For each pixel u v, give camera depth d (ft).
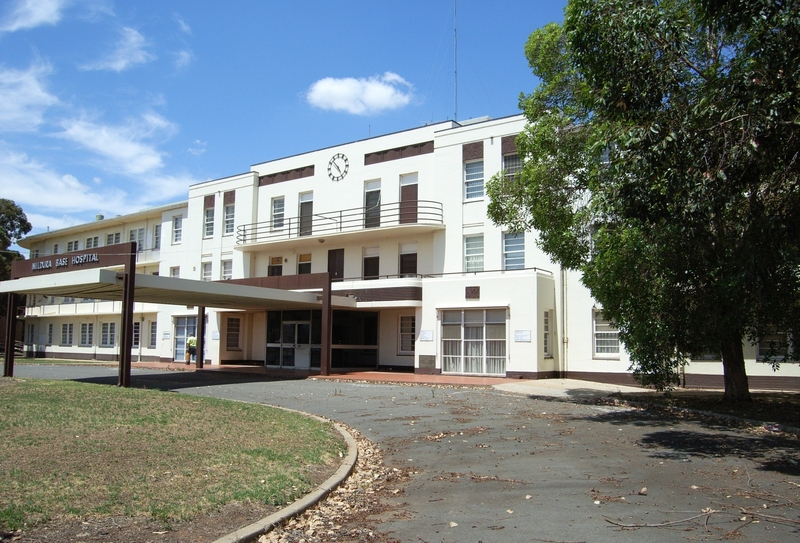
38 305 163.02
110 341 140.87
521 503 23.15
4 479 21.83
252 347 112.98
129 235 140.26
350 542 19.27
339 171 103.40
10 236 169.89
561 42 55.16
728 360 52.03
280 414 42.19
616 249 46.01
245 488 23.03
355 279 98.37
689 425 42.24
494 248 86.02
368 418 45.85
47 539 17.12
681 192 31.32
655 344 46.24
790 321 44.16
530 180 55.88
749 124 29.81
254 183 114.11
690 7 41.52
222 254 117.70
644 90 34.30
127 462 25.27
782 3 28.71
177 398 46.37
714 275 41.83
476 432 39.52
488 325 80.84
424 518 21.62
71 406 38.60
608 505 22.62
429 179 93.66
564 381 74.33
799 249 34.83
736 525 20.11
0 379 60.23
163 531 18.44
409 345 93.20
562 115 55.52
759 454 32.01
